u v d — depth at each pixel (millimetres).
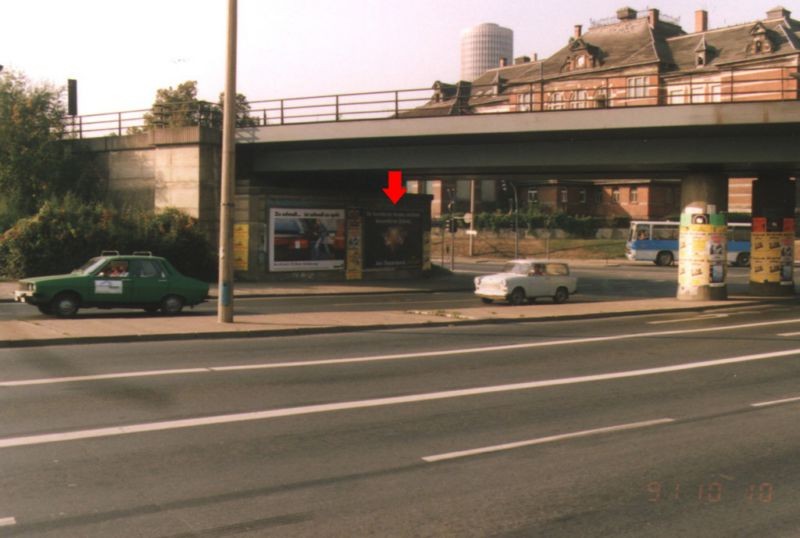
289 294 30469
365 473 6777
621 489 6422
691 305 27000
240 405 9547
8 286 28047
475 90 83562
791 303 29172
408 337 17141
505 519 5641
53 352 13469
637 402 10312
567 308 25359
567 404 10102
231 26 17656
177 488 6242
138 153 36656
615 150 28250
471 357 14234
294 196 36062
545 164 29359
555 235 77125
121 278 19625
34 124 38188
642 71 72312
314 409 9445
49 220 31328
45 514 5586
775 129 25219
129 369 11859
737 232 60281
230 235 17750
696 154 27125
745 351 15609
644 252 62094
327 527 5414
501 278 27078
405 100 29422
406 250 40781
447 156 31141
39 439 7691
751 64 66875
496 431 8484
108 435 7910
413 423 8812
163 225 33531
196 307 23406
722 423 9070
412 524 5504
